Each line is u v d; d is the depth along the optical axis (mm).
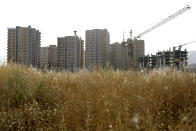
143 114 1830
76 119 2072
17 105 3078
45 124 2238
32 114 2508
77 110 2221
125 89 2721
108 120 1842
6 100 3059
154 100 2393
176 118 2131
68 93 3078
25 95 3232
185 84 2984
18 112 2678
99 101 2326
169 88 2773
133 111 1941
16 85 3469
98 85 3125
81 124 2012
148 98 2336
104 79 3422
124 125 1696
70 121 2121
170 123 1901
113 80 3281
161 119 2051
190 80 3125
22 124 2354
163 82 3105
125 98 2324
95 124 1894
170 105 2447
